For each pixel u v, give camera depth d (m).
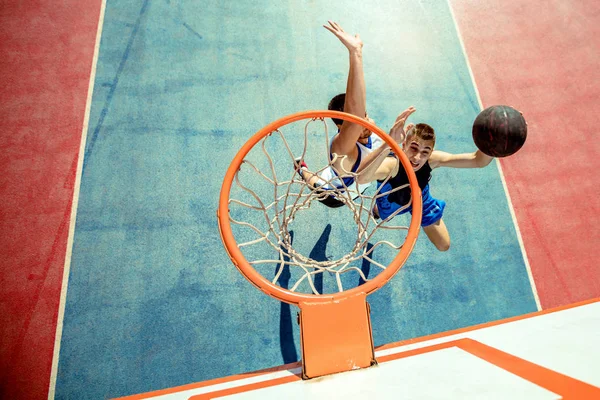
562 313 2.40
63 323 3.47
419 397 1.55
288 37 4.73
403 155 2.50
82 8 4.64
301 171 3.57
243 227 3.90
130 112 4.23
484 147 2.54
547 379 1.46
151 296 3.60
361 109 2.61
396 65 4.76
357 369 2.09
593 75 4.99
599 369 1.45
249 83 4.47
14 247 3.67
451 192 4.25
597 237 4.20
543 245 4.12
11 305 3.49
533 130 4.64
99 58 4.44
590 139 4.65
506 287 3.92
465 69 4.86
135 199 3.92
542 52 5.05
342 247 3.89
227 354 3.48
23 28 4.49
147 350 3.44
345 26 4.88
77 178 3.96
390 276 2.33
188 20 4.71
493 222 4.16
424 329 3.71
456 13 5.15
